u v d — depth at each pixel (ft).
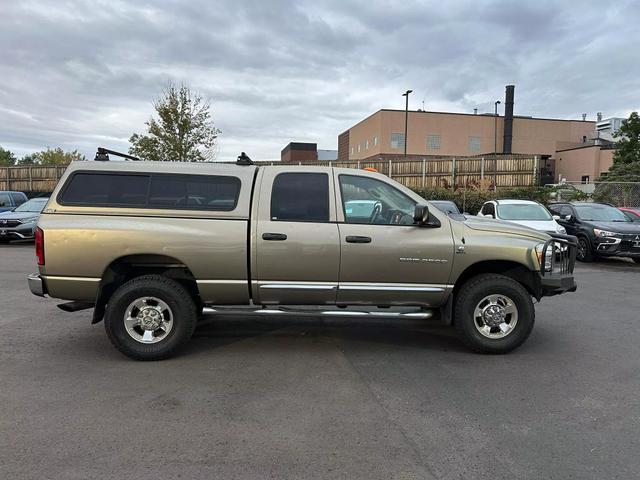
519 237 16.84
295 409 12.62
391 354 17.12
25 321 20.98
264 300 16.58
